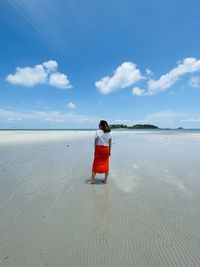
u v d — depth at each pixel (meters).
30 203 4.74
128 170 8.00
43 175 7.12
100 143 6.20
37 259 2.83
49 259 2.84
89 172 7.62
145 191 5.62
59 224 3.78
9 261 2.79
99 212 4.30
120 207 4.56
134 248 3.09
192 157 10.80
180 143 19.42
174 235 3.43
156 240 3.29
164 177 6.99
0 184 6.08
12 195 5.23
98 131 6.24
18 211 4.32
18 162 9.15
